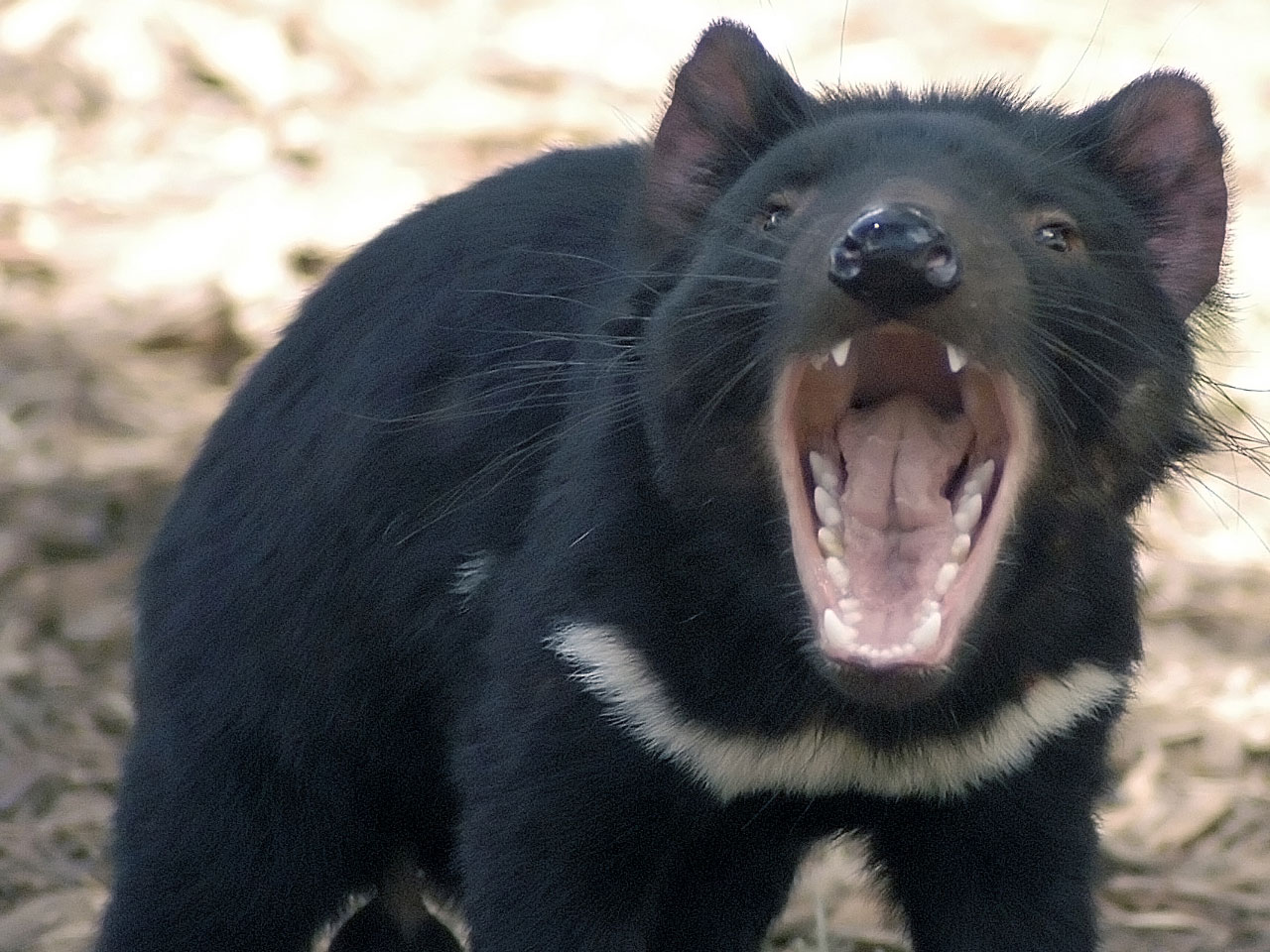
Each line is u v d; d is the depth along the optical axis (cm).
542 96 1691
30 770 1105
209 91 1653
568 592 718
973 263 636
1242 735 1137
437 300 816
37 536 1257
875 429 752
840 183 679
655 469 703
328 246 1502
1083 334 676
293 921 847
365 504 807
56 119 1630
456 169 1603
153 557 866
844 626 662
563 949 729
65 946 977
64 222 1529
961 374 693
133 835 845
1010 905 748
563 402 770
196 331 1441
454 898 865
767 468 686
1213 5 1970
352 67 1694
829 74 1752
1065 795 736
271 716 823
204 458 860
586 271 790
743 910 833
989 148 693
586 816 722
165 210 1535
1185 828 1073
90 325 1437
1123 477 702
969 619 674
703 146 751
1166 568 1279
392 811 848
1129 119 734
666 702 712
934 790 733
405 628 805
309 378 838
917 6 1855
